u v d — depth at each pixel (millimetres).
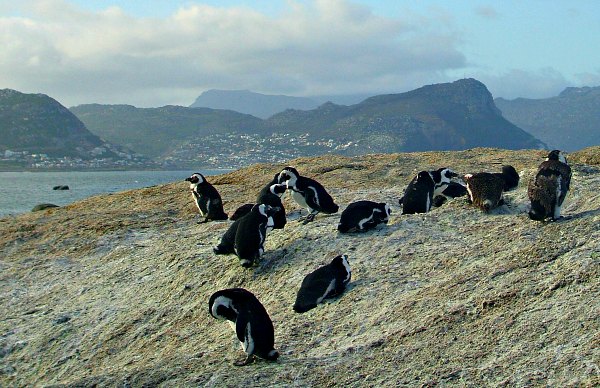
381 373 8922
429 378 8562
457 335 9422
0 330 15148
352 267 13062
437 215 14805
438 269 11984
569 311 9188
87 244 20125
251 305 9906
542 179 12344
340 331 10703
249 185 25469
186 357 10867
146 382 9859
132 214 23188
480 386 8164
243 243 14008
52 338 14273
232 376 9453
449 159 26594
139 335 13406
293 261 14164
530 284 10188
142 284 15867
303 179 16281
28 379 13109
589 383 7621
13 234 22125
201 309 13609
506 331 9172
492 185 14422
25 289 17547
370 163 27109
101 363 12805
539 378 8000
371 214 14711
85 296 16234
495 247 12125
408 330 9898
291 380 9148
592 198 13992
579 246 11062
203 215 20219
